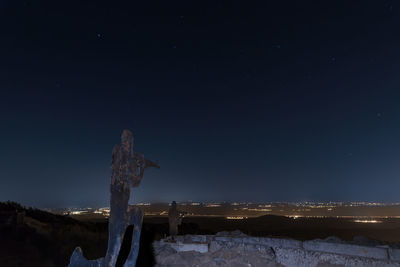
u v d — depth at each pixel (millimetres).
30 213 26125
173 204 14844
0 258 12883
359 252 9242
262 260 10922
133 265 8820
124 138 9445
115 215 8867
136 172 9453
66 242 16797
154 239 14172
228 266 11086
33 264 12930
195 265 11383
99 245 17641
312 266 10094
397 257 8445
